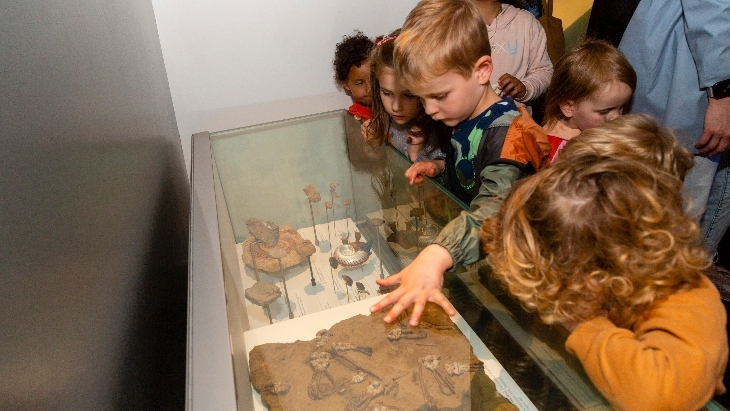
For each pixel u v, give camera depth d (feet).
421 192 3.67
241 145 4.86
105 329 2.19
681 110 4.30
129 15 4.21
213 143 4.79
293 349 2.89
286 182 4.66
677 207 1.88
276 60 6.23
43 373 1.50
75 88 2.35
